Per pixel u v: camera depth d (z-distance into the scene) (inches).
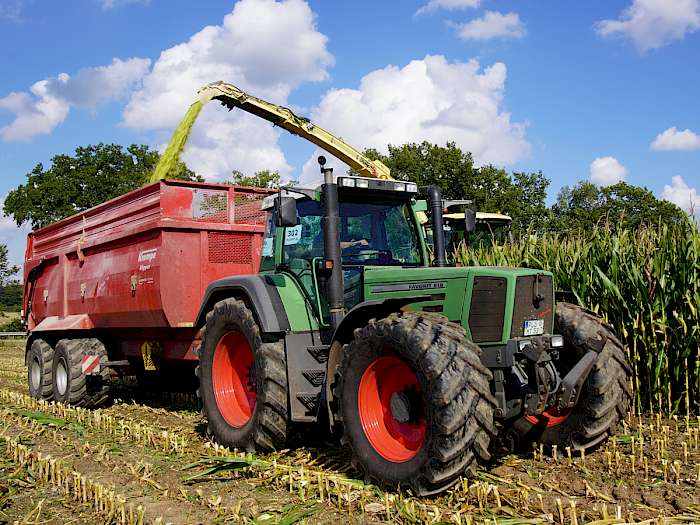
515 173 1562.5
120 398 383.6
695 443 218.2
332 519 153.8
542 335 188.4
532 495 164.9
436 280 195.0
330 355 198.4
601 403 199.9
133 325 320.5
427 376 162.4
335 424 196.4
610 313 289.6
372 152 1472.7
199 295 296.4
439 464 160.2
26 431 279.9
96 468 211.0
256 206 319.3
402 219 240.8
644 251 279.4
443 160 1368.1
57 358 363.9
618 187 1517.0
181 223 290.2
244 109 410.9
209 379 246.7
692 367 272.4
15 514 168.7
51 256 404.2
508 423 212.2
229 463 198.8
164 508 167.0
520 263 326.0
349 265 223.0
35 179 1636.3
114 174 1675.7
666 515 151.4
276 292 223.5
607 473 186.1
